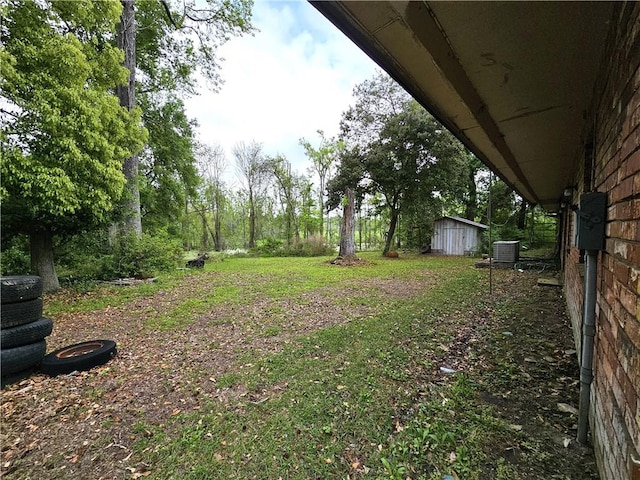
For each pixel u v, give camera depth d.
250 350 3.38
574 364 2.90
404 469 1.66
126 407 2.30
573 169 4.01
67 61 5.09
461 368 2.86
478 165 17.75
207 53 11.37
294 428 2.04
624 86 1.29
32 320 2.88
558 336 3.69
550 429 1.96
